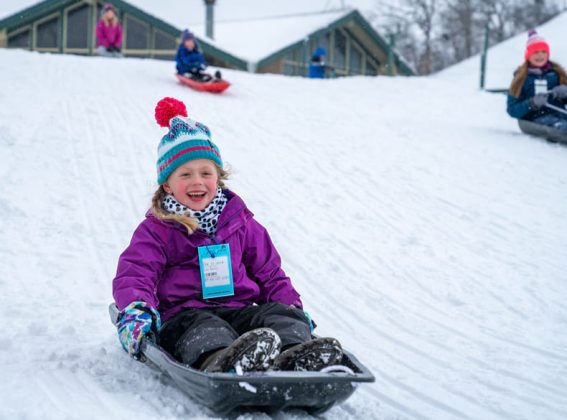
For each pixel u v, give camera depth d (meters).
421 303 4.57
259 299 3.23
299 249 5.51
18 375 2.87
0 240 5.05
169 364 2.54
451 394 3.15
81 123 8.52
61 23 23.88
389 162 8.34
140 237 2.99
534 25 46.09
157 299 3.00
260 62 22.95
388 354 3.69
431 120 11.75
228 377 2.33
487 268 5.26
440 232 6.10
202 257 3.02
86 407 2.54
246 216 3.21
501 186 7.61
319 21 25.98
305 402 2.50
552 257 5.54
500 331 4.09
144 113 9.52
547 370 3.48
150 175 6.99
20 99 9.22
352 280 4.95
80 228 5.48
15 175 6.46
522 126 10.26
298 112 11.00
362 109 12.23
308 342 2.52
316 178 7.50
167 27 23.14
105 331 3.62
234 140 8.73
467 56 45.75
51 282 4.40
